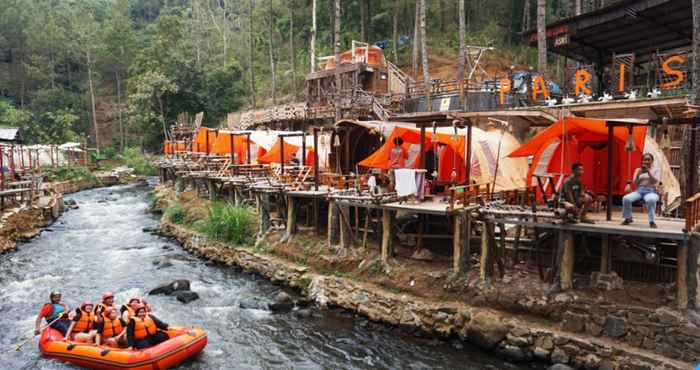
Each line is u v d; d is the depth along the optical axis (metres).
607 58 21.92
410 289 13.73
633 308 10.32
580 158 14.45
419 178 14.77
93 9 92.62
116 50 74.19
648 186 10.66
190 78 56.94
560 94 19.89
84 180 46.94
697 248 9.85
